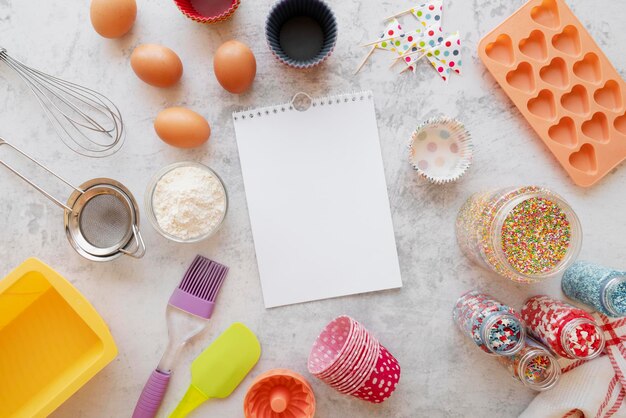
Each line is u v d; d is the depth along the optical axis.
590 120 0.90
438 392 0.91
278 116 0.89
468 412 0.91
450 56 0.89
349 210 0.89
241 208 0.90
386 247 0.90
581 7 0.90
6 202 0.90
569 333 0.78
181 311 0.88
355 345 0.77
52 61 0.89
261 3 0.88
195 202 0.81
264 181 0.89
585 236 0.91
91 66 0.89
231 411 0.91
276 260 0.89
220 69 0.81
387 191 0.90
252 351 0.89
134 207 0.85
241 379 0.90
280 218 0.89
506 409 0.91
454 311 0.90
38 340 0.88
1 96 0.89
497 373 0.91
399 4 0.88
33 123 0.90
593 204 0.91
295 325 0.90
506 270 0.78
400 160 0.90
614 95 0.89
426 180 0.90
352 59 0.89
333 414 0.91
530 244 0.77
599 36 0.90
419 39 0.89
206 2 0.87
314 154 0.89
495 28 0.87
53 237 0.90
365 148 0.89
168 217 0.82
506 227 0.77
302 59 0.87
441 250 0.90
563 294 0.91
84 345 0.88
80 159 0.90
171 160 0.89
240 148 0.88
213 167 0.89
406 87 0.89
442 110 0.90
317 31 0.87
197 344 0.90
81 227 0.87
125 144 0.89
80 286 0.90
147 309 0.90
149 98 0.89
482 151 0.90
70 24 0.89
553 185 0.91
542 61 0.87
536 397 0.89
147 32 0.89
